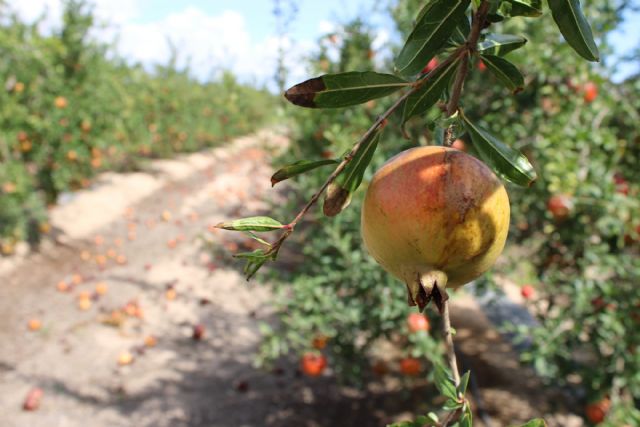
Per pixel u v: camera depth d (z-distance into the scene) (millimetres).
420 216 709
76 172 10359
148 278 8133
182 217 11305
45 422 4758
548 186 3434
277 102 6766
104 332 6461
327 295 4266
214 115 19453
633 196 3662
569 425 4676
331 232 4223
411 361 3955
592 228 3641
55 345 6023
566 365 3779
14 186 7883
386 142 4457
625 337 3469
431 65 1681
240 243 9375
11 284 7289
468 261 731
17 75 8609
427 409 4582
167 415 5027
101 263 8383
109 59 11492
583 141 3654
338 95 750
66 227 9461
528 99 4004
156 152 16328
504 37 835
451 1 707
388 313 3996
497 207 736
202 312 7293
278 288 4844
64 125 9164
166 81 16344
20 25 8594
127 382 5523
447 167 729
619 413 3311
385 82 756
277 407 5227
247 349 6406
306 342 4148
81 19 9578
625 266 3613
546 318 4012
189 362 6031
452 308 7348
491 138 796
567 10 647
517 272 5008
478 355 6008
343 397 5383
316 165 719
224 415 5066
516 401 5113
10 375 5395
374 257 792
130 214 10938
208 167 16828
